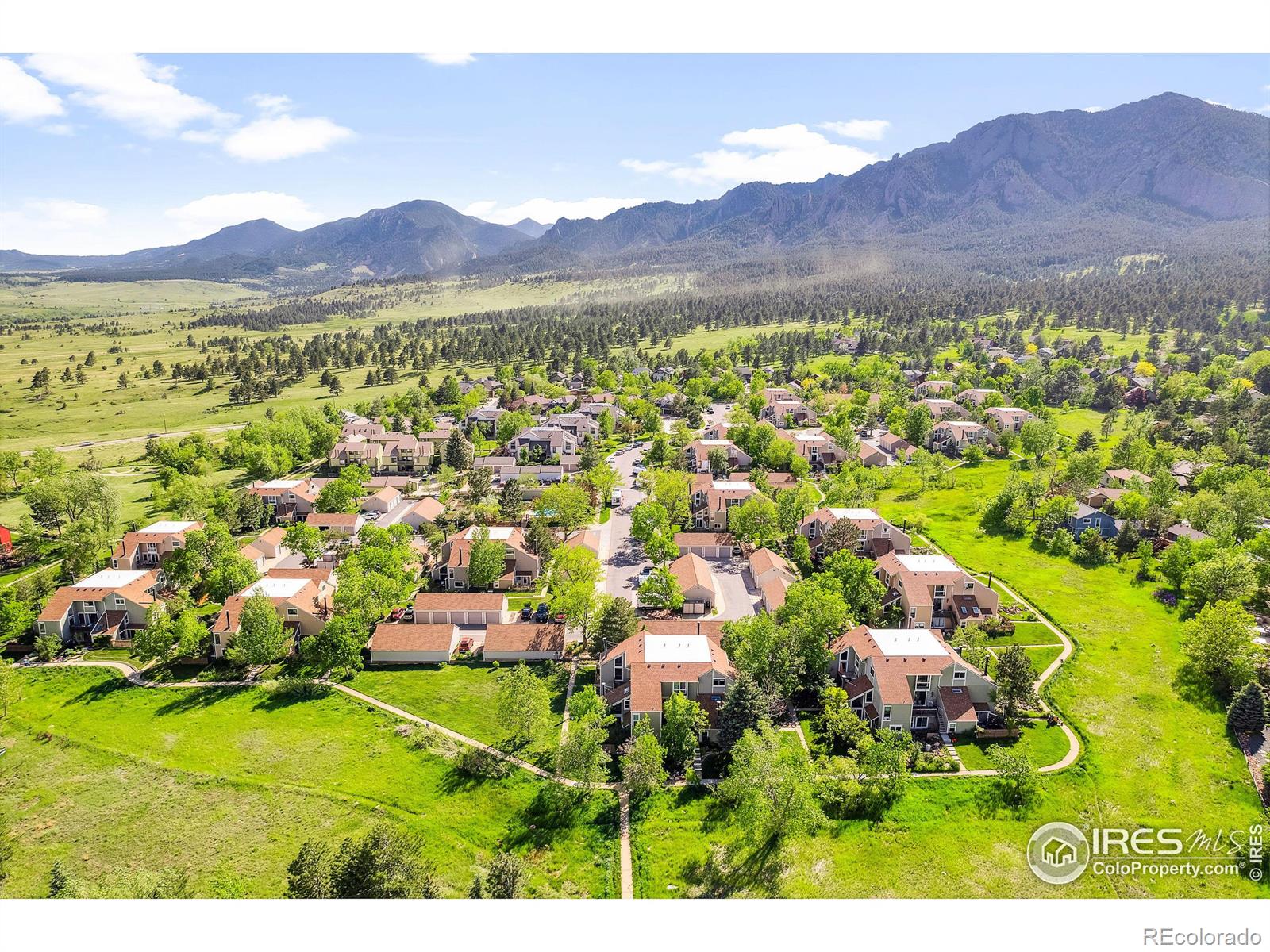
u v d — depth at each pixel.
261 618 83.88
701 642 78.19
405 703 78.62
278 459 163.38
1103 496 126.25
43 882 56.50
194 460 163.75
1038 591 100.06
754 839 57.22
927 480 149.62
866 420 198.38
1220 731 70.25
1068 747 68.56
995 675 75.25
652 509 115.75
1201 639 77.50
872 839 58.28
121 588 95.94
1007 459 166.00
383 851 47.31
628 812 62.12
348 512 134.00
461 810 63.12
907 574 92.88
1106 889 53.31
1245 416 171.88
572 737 63.91
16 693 78.88
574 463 171.50
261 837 60.59
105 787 67.00
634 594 102.50
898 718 70.88
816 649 77.25
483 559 101.38
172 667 87.25
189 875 56.44
